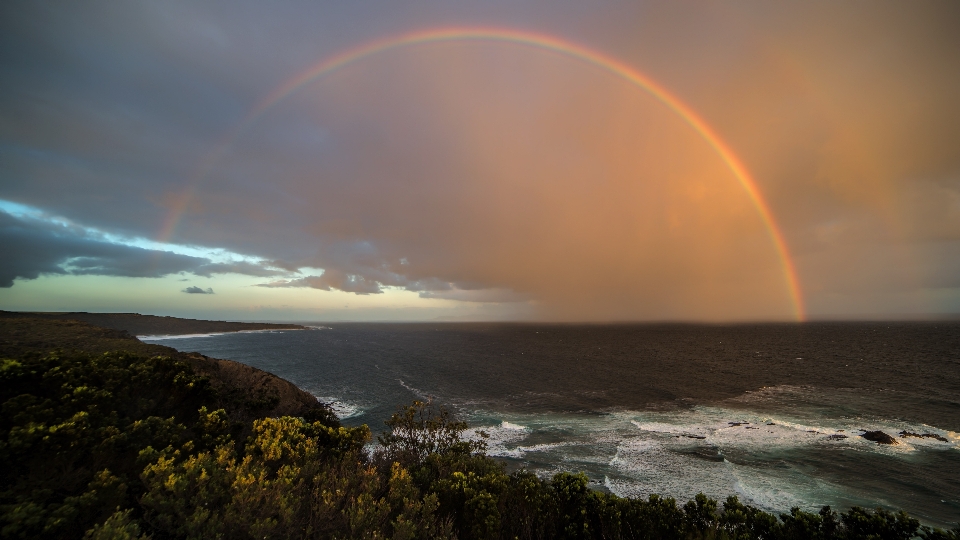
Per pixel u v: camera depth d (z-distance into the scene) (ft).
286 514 19.60
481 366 285.43
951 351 351.87
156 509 19.53
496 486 32.76
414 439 51.49
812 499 82.02
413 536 21.59
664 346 441.68
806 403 164.25
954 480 90.68
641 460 103.71
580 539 32.27
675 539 33.40
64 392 29.89
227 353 376.07
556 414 151.53
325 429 38.29
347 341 566.36
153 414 37.04
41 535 17.29
